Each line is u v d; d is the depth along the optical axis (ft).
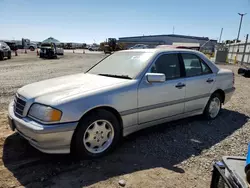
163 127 14.64
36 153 10.61
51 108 9.04
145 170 9.57
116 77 12.22
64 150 9.46
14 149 10.90
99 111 10.14
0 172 9.02
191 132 13.94
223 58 87.51
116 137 10.93
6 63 58.39
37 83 11.75
